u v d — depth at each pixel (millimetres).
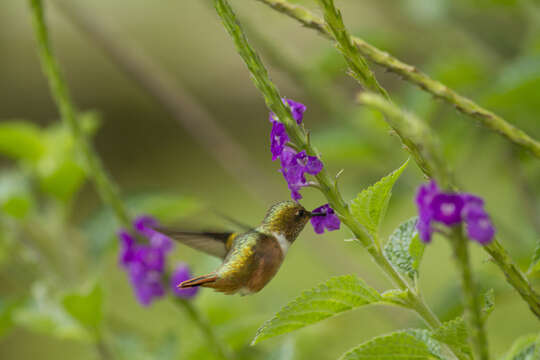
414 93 1530
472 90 1563
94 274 1491
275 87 1013
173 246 1279
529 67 1292
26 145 1677
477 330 949
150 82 1803
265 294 1800
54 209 1642
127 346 1461
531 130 1474
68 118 1242
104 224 1505
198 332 1297
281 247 1127
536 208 1558
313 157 1013
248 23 1646
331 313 1016
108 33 1780
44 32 1211
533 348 1023
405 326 1479
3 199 1532
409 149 998
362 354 1019
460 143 1521
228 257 1135
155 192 1545
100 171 1261
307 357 1548
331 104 1682
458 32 1677
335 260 1726
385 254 1037
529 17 1578
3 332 1484
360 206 1015
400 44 1655
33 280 1585
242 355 1461
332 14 999
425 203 943
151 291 1276
